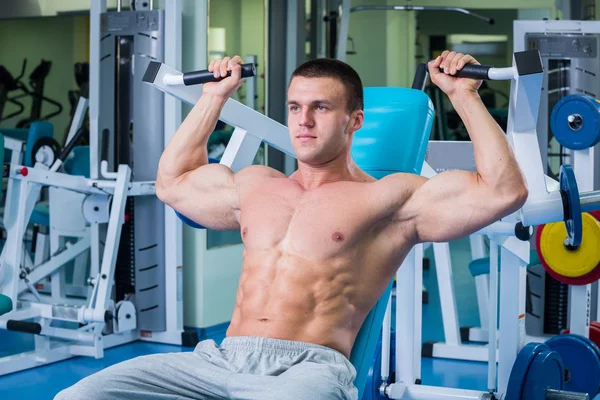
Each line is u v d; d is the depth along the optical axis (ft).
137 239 14.90
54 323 16.14
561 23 14.78
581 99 10.58
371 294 6.78
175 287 14.76
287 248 6.75
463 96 6.48
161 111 14.76
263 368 6.45
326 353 6.50
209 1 15.12
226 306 15.90
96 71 14.84
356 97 6.93
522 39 14.82
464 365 13.55
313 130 6.78
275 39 18.01
